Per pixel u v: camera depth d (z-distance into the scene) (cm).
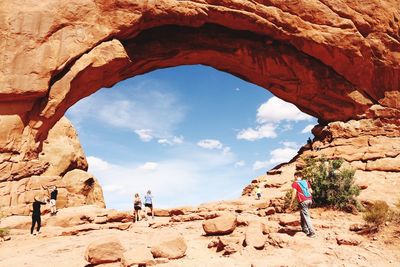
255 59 2470
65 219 1321
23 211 1603
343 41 2253
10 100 1734
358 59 2295
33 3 1828
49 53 1803
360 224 786
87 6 1922
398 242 677
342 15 2273
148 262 638
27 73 1744
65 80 1869
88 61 1912
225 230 890
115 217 1340
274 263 572
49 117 1839
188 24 2159
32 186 1694
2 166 1648
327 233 779
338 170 1157
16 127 1730
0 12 1767
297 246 679
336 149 2119
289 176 2042
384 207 808
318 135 2467
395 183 1634
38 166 1766
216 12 2108
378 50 2298
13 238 1102
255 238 721
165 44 2355
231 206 1390
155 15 2045
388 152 1981
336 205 1044
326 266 577
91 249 681
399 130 2245
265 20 2186
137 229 1123
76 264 712
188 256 713
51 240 1037
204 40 2402
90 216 1357
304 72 2445
